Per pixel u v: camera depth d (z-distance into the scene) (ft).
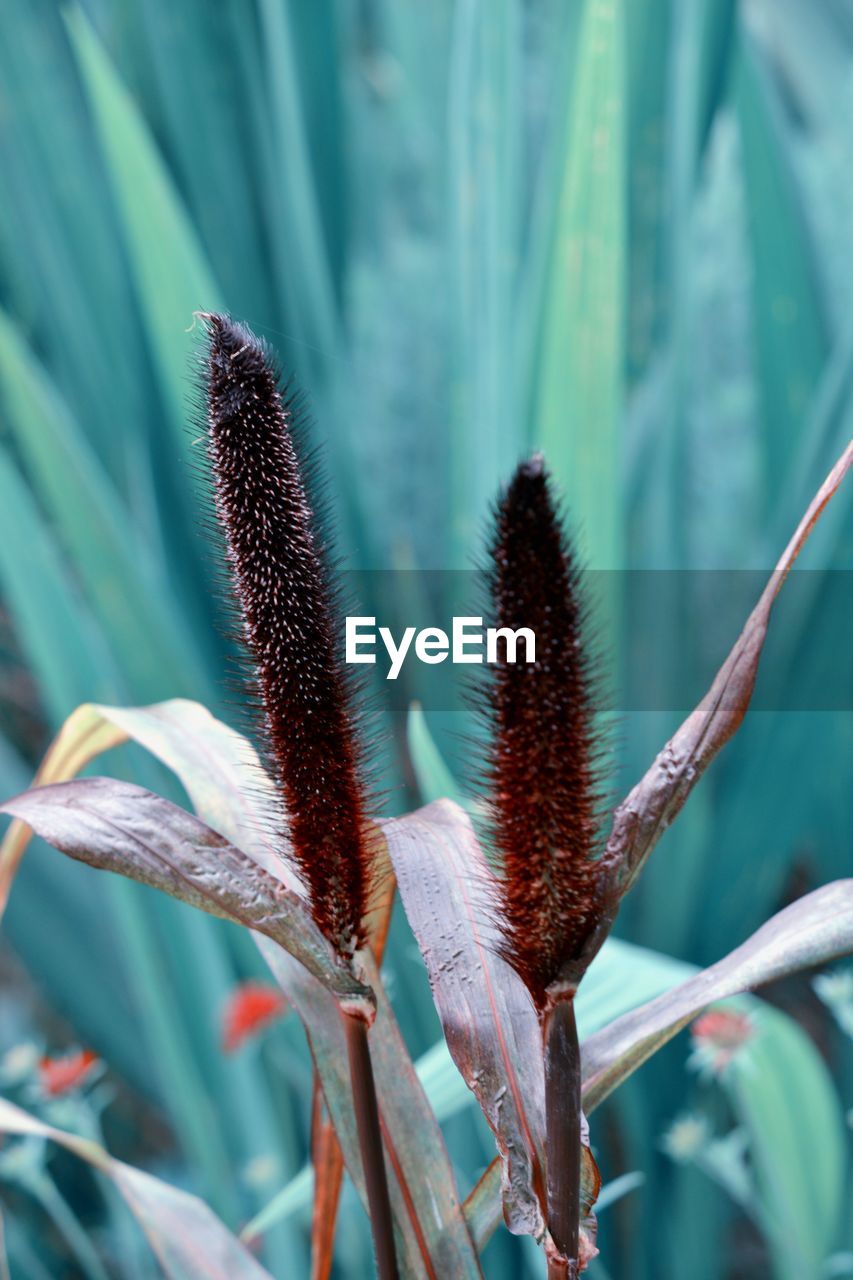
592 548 7.25
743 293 11.14
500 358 7.58
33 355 9.66
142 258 7.79
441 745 7.73
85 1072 5.37
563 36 7.36
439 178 11.82
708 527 10.84
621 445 7.23
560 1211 2.52
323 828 2.55
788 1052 4.91
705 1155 5.28
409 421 11.45
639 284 8.91
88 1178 9.32
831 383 8.61
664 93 8.59
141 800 2.62
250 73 9.34
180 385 8.14
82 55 7.34
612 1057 2.70
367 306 11.92
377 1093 2.82
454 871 2.68
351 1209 6.47
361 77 13.58
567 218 6.96
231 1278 3.06
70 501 7.52
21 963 10.98
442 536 11.10
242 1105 7.34
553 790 2.47
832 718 8.97
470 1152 6.78
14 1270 7.61
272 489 2.54
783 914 2.70
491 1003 2.63
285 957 2.88
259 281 9.18
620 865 2.51
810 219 9.74
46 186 9.22
